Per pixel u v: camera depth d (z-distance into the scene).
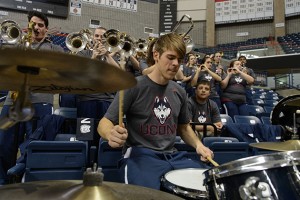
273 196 0.67
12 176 1.25
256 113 3.05
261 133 2.16
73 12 5.15
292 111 1.52
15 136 1.47
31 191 0.50
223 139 1.75
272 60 6.49
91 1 5.33
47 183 0.55
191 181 0.84
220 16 6.90
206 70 2.97
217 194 0.71
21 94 0.48
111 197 0.47
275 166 0.69
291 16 6.71
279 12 6.73
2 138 1.50
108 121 1.03
